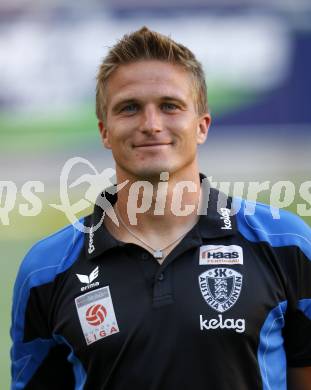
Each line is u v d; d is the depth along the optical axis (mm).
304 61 28453
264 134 28156
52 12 28188
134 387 5250
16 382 5898
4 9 28078
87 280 5484
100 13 28406
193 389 5207
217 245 5473
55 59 27953
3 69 27812
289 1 28641
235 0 28922
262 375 5309
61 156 27438
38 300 5617
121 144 5434
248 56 28500
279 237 5523
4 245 18234
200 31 28641
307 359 5598
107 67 5551
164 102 5406
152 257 5457
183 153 5438
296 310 5457
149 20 28672
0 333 12734
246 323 5273
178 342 5238
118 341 5305
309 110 28406
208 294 5324
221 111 28297
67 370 5852
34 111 27719
